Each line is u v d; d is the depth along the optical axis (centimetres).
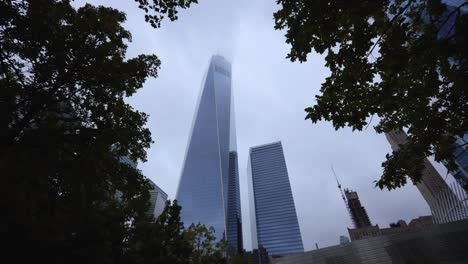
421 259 3625
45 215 895
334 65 607
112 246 1250
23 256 754
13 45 881
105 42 1137
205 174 19738
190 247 1695
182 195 18775
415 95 585
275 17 635
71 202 1005
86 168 1052
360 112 622
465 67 482
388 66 526
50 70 994
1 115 861
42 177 885
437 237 3872
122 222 1416
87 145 1073
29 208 779
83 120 1125
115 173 1164
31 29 875
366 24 536
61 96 1071
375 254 3884
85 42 1088
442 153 623
